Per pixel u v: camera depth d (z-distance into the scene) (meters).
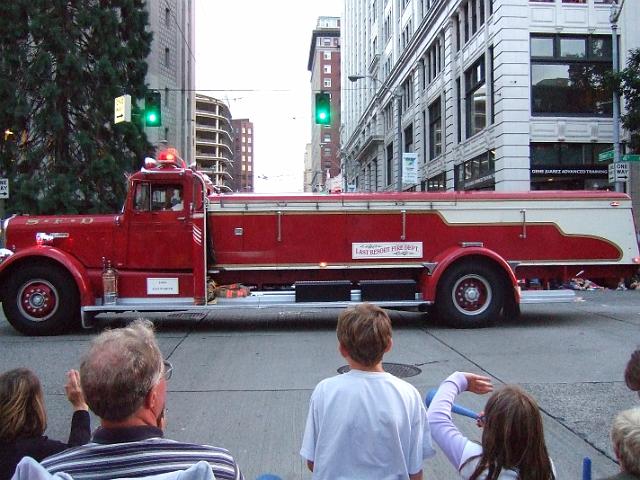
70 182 23.89
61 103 24.55
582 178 24.88
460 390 3.00
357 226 10.76
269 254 10.66
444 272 10.64
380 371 2.84
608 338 9.55
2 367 7.82
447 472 4.47
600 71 24.95
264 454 4.80
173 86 43.41
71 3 24.97
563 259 10.98
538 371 7.41
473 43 28.81
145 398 2.02
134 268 10.41
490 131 26.28
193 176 10.37
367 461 2.61
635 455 2.17
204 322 11.73
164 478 1.73
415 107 41.34
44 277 10.15
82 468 1.83
